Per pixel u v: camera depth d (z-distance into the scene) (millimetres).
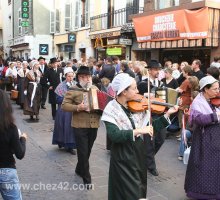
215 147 4688
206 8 11883
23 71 13422
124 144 3561
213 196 4691
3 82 15219
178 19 12742
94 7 21281
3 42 43375
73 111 5402
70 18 25234
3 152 3406
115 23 18875
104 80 9383
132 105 3633
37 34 30438
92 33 20609
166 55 15242
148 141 5945
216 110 4777
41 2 30516
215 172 4691
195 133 4832
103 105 5324
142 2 16891
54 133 7703
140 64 8516
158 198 5133
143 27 14664
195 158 4766
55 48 28141
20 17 33594
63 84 7484
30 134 9203
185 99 7738
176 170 6352
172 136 8961
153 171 6070
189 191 4824
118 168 3574
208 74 6953
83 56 19562
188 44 12727
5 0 42344
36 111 11180
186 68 8750
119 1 18906
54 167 6484
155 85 6332
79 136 5445
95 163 6758
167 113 3887
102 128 10055
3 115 3344
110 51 18422
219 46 12266
